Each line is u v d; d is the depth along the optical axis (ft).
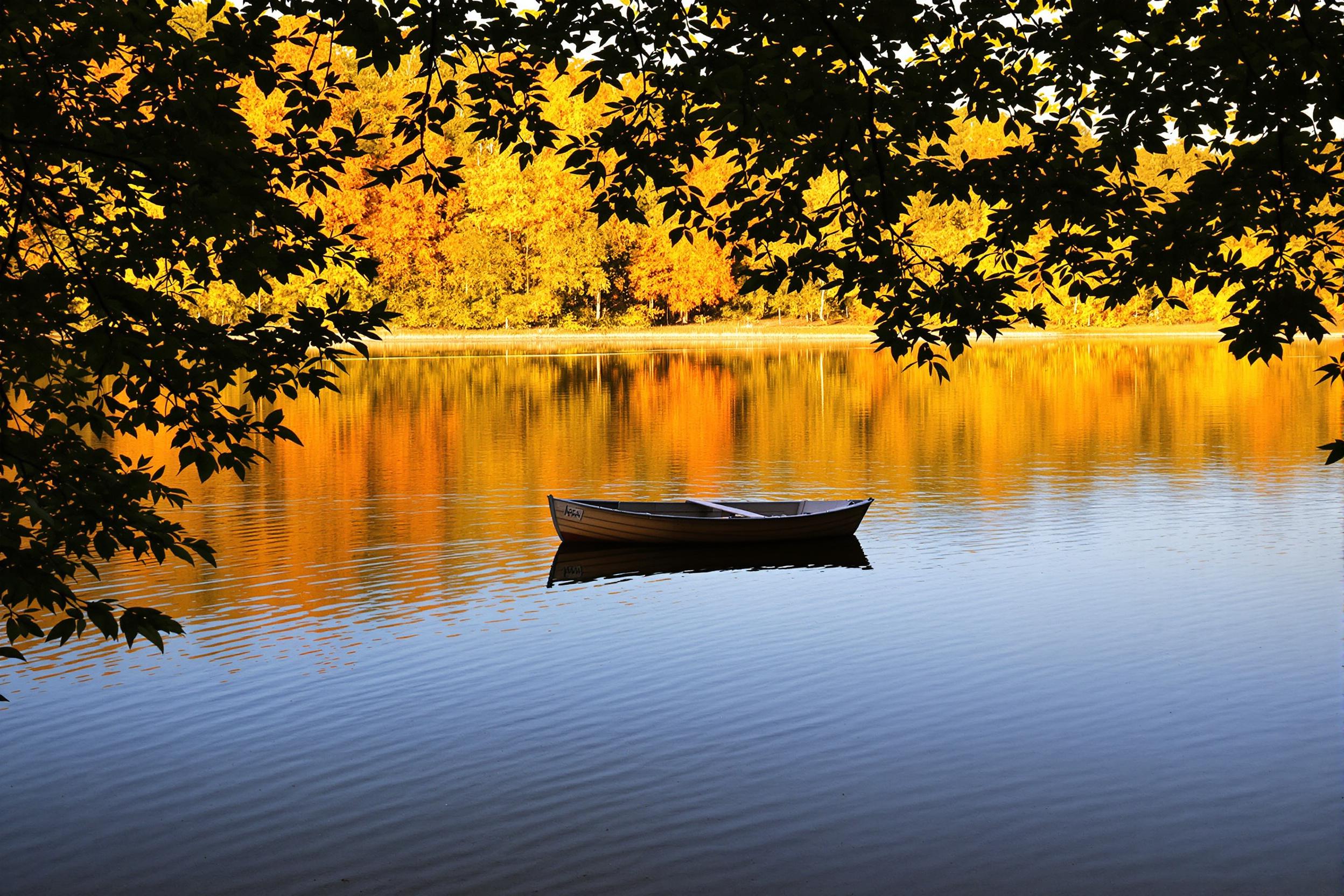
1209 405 140.05
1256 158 26.84
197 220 22.44
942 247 278.87
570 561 64.34
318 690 42.78
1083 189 28.04
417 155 28.45
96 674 44.37
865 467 96.12
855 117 26.86
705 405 142.72
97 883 29.09
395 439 113.50
